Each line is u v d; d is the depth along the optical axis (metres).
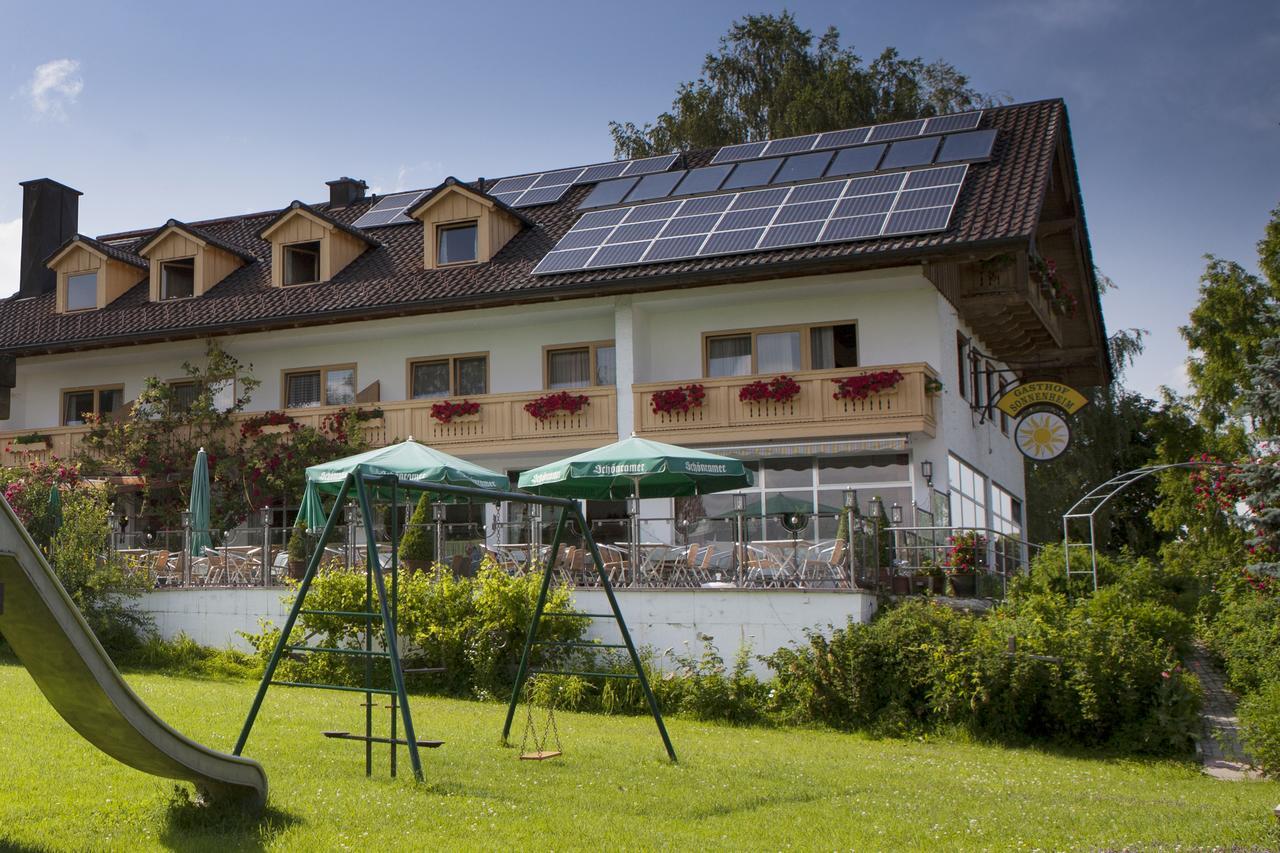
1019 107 30.34
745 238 26.12
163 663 20.12
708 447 26.02
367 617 10.62
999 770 13.40
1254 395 19.20
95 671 7.52
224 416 29.73
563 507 12.84
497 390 29.22
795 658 17.25
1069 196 29.67
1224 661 22.78
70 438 31.28
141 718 7.93
